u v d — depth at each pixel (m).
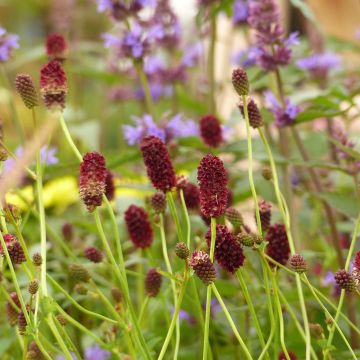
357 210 0.80
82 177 0.66
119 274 0.67
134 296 0.89
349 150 0.78
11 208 0.69
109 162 0.82
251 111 0.71
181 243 0.65
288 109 0.82
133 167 1.02
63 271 0.86
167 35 1.04
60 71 0.67
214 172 0.65
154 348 0.77
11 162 0.82
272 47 0.84
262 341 0.66
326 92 0.91
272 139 0.95
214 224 0.65
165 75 1.08
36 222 0.91
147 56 0.94
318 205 0.91
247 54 0.99
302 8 0.86
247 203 1.00
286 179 0.87
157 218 0.73
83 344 0.81
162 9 1.02
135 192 0.93
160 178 0.69
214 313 0.83
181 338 0.85
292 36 0.84
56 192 0.97
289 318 0.80
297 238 0.85
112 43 0.93
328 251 0.87
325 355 0.67
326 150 0.97
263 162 0.93
